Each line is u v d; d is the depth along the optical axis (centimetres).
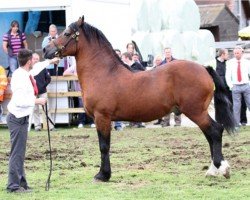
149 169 1298
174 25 2895
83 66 1198
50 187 1140
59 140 1809
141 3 2800
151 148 1606
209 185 1129
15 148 1095
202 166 1315
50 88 2173
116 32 2284
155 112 1175
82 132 2005
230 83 2022
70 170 1309
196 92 1159
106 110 1176
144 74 1183
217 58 2106
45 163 1397
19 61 1084
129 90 1172
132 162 1384
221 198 1023
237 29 4519
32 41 2394
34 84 1095
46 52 1198
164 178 1195
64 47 1195
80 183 1173
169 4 2938
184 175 1222
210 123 1173
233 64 2023
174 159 1416
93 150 1593
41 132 2031
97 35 1202
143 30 2803
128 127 2159
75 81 2173
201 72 1167
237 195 1041
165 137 1839
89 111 1202
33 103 1087
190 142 1711
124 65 1202
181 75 1163
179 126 2155
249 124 2216
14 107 1083
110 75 1184
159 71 1180
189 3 2966
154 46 2753
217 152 1173
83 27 1202
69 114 2200
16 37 2194
